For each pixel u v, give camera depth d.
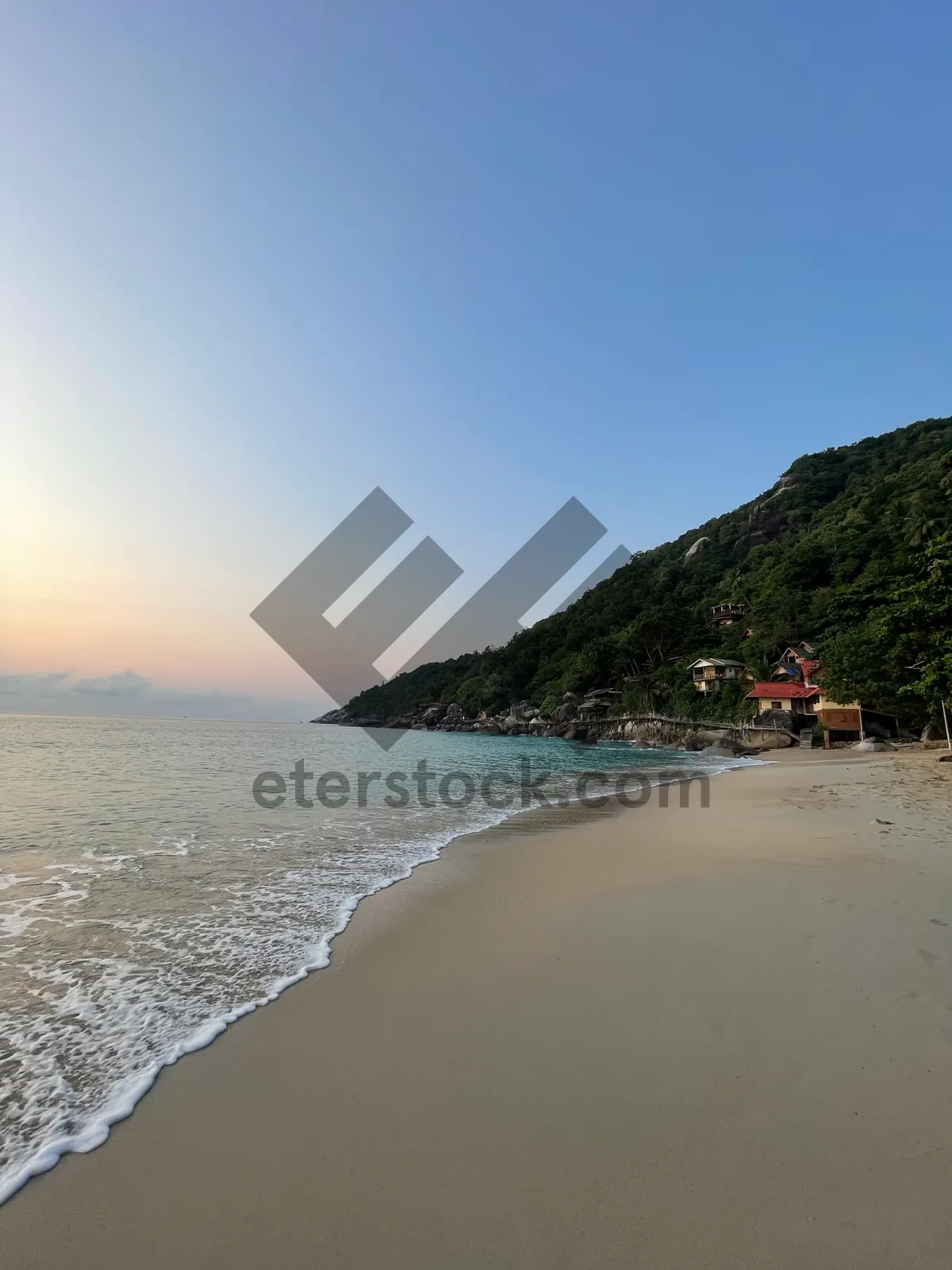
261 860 10.18
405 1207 2.93
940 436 98.50
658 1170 3.07
